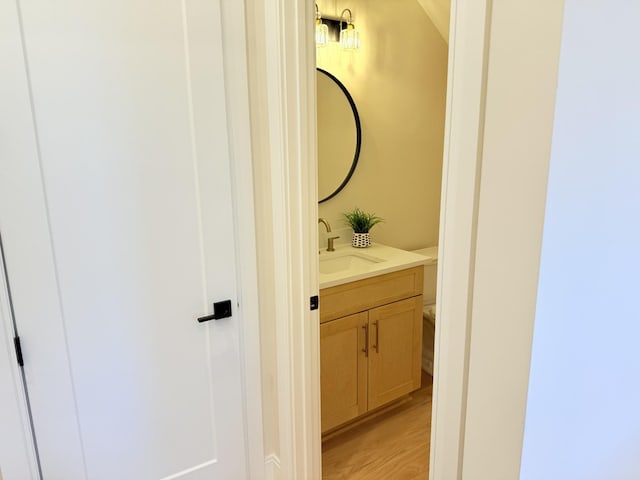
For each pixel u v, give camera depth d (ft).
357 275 6.92
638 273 3.17
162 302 5.01
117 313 4.78
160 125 4.66
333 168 8.21
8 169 4.03
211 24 4.72
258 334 5.71
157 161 4.71
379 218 9.14
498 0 2.43
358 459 7.00
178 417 5.38
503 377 2.78
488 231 2.71
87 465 4.91
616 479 3.66
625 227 2.94
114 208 4.57
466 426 3.10
